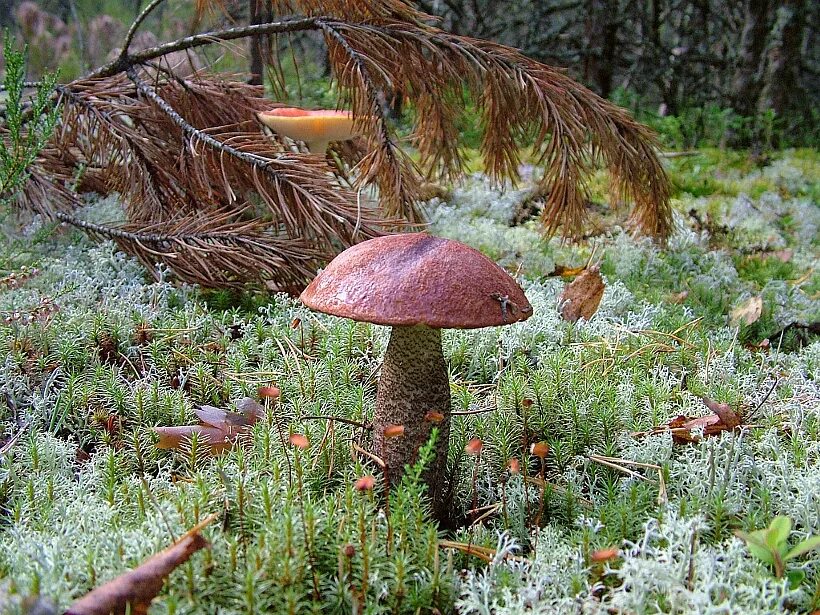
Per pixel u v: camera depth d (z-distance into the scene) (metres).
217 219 0.58
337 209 0.57
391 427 0.29
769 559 0.27
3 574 0.28
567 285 0.58
